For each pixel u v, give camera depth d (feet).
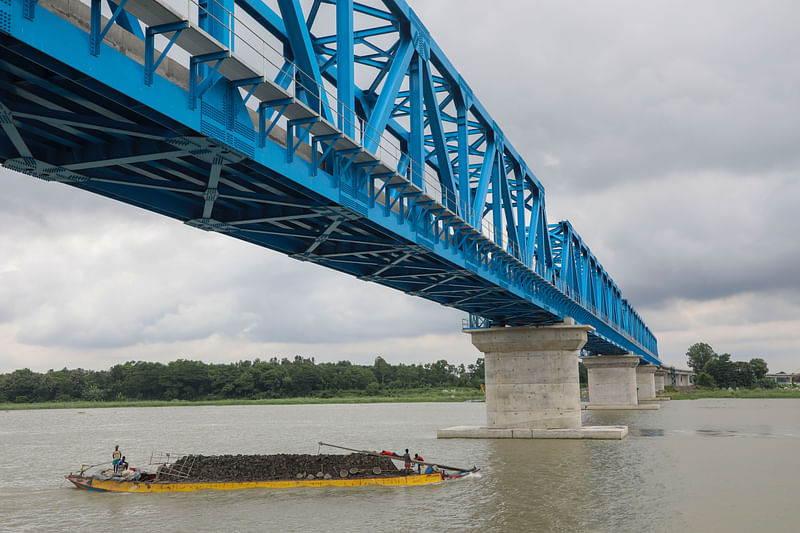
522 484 123.24
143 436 270.87
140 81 50.80
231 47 65.98
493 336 203.82
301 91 84.69
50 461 184.44
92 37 46.91
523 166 175.11
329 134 73.61
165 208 79.66
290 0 75.97
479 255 131.34
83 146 62.44
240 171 70.54
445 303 159.53
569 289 214.28
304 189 74.18
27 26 42.52
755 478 129.29
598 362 401.49
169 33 51.80
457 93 132.77
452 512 100.94
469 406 576.61
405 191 95.61
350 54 85.15
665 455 163.84
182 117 54.70
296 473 126.82
